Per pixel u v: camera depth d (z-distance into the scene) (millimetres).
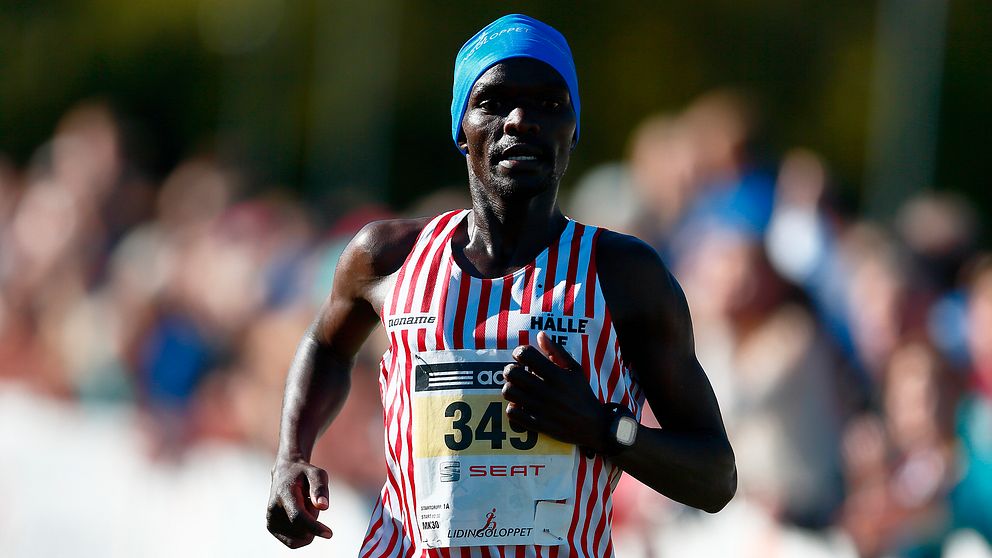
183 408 30250
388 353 12469
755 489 23797
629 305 12086
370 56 103438
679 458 12016
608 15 105312
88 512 29266
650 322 12148
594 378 11930
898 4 88000
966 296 29234
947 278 29203
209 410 28812
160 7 110250
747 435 24094
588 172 101938
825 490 23797
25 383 35750
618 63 104312
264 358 26938
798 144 99625
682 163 32156
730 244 25281
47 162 55344
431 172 105562
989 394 26344
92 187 39594
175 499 27734
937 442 23578
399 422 12133
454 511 11766
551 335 11859
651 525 24500
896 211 79062
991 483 22812
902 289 25312
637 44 104625
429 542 11859
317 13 105438
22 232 38812
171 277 34938
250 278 35344
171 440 29250
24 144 109438
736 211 29312
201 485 26859
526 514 11750
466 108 12297
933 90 85938
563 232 12281
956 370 23969
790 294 24672
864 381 25547
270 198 51156
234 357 32844
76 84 109875
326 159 102562
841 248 29516
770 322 24422
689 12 104938
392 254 12703
